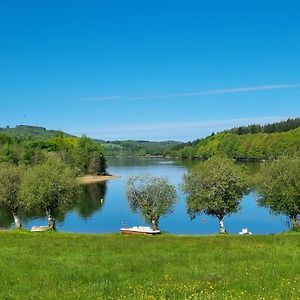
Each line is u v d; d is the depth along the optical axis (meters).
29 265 23.17
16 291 17.58
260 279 17.58
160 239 37.84
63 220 99.38
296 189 63.41
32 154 177.62
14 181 80.00
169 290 16.20
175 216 103.12
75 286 18.08
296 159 68.06
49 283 18.89
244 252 25.97
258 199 70.19
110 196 141.25
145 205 74.94
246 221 95.31
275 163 68.50
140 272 20.67
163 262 23.16
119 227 90.50
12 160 166.50
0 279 19.91
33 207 77.44
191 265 22.00
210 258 24.23
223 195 70.25
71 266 22.66
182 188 73.06
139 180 76.88
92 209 115.00
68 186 78.19
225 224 92.62
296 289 15.49
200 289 16.36
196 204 71.25
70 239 38.00
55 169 79.12
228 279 17.83
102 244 32.69
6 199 78.25
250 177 73.38
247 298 14.48
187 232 85.00
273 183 65.44
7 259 25.50
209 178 69.94
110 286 17.53
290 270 19.50
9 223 93.62
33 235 46.47
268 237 38.00
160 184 75.62
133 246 31.19
